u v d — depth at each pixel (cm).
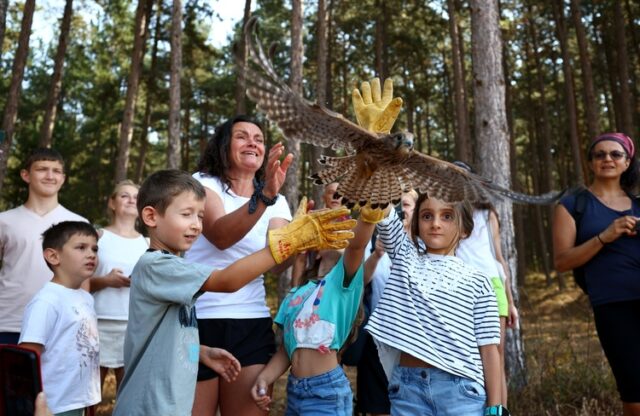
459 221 410
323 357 395
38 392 236
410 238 462
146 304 301
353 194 345
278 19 2936
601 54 2866
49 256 415
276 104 302
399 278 393
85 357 403
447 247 405
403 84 3269
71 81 3366
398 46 2864
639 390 442
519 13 2758
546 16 2727
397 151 323
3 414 246
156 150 4141
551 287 2677
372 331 385
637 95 2711
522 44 3053
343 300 397
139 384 296
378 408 494
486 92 830
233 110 3338
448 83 3250
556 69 3003
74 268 414
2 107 2855
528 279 3156
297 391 396
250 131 405
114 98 3088
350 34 2878
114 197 592
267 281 2695
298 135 314
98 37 3133
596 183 498
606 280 458
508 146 834
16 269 481
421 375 371
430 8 2559
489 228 500
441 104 3575
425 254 409
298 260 505
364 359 504
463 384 362
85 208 3294
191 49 2506
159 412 288
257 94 293
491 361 368
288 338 402
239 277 284
